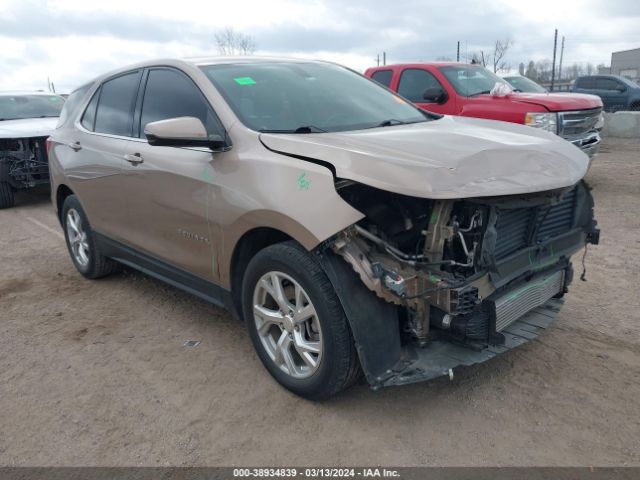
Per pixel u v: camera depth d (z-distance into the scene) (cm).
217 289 363
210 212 339
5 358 386
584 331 396
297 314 306
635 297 454
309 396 312
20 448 289
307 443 285
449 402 315
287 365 321
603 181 985
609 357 359
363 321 277
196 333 415
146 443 290
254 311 335
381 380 278
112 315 454
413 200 288
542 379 335
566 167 314
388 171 269
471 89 891
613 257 557
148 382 348
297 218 282
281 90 377
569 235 349
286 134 328
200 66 384
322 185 281
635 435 283
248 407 317
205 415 312
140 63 443
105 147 448
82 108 511
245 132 330
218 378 350
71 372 364
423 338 287
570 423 294
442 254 275
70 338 414
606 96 1928
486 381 335
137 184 406
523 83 1184
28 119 1045
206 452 281
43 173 950
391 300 275
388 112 402
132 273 556
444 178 263
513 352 367
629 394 318
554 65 2039
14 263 610
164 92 401
